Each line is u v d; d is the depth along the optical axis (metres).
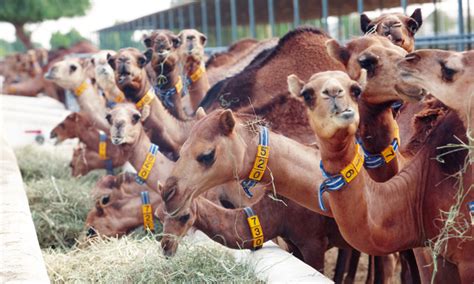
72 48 21.44
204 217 5.09
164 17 20.91
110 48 28.28
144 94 7.20
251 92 6.80
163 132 7.19
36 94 20.62
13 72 21.38
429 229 4.51
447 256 4.49
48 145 12.90
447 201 4.39
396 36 5.35
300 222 5.55
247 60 9.99
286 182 4.73
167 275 4.75
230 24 21.06
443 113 4.91
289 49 6.88
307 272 4.61
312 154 4.80
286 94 6.23
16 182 7.34
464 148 4.32
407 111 5.56
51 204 7.84
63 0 35.53
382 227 4.34
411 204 4.49
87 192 8.20
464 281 4.39
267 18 19.55
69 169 10.64
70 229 7.42
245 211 5.21
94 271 5.11
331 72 3.93
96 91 9.89
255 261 4.95
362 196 4.15
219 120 4.46
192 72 8.36
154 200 6.48
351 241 4.30
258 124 4.82
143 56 7.25
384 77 4.50
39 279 4.23
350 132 3.85
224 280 4.67
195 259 4.90
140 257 5.16
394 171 4.89
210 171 4.47
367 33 5.45
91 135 9.79
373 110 4.71
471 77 4.04
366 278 7.00
